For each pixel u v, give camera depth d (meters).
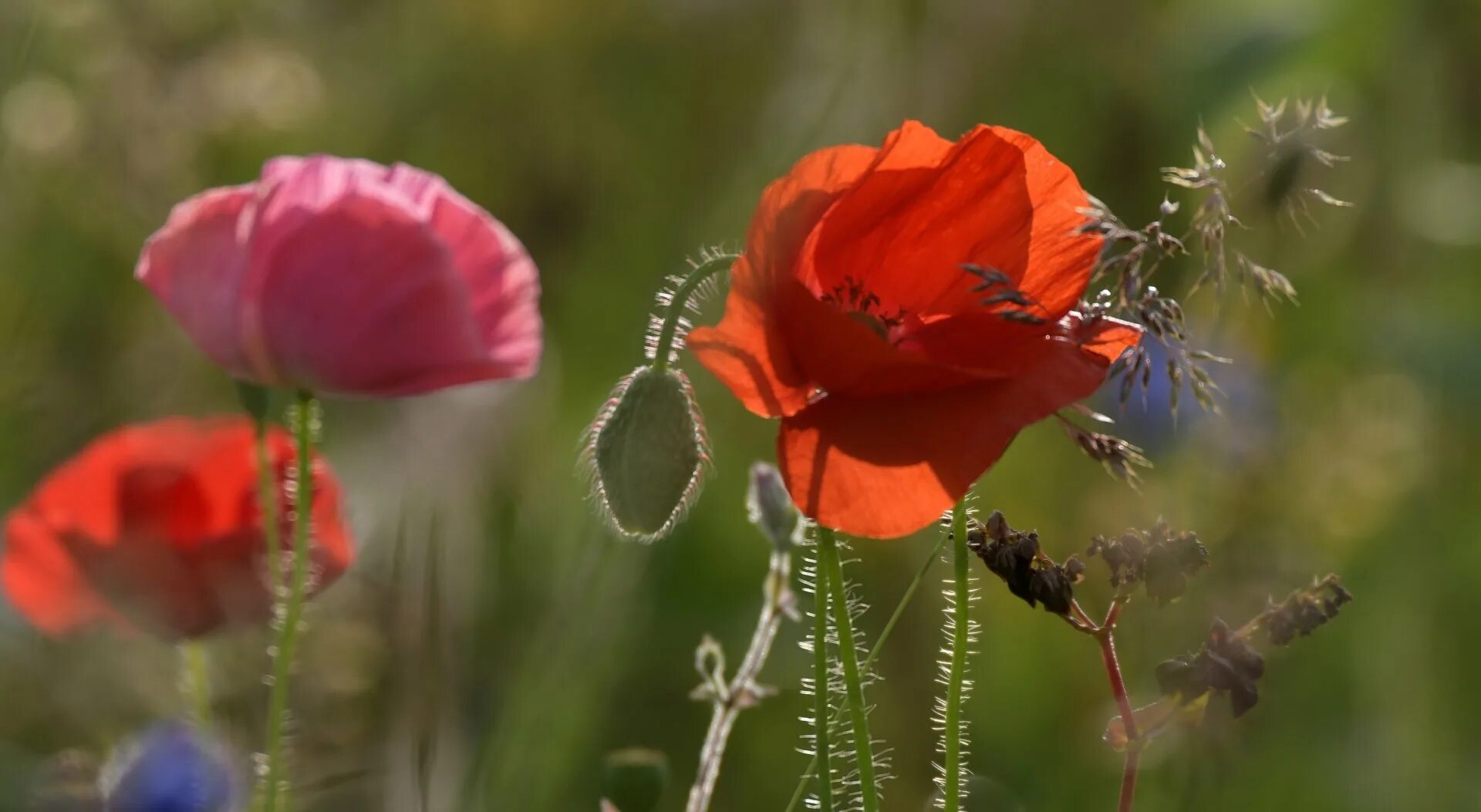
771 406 0.78
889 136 0.78
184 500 0.84
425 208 0.82
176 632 0.84
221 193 0.81
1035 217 0.79
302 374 0.80
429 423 1.07
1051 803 1.12
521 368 0.81
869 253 0.80
